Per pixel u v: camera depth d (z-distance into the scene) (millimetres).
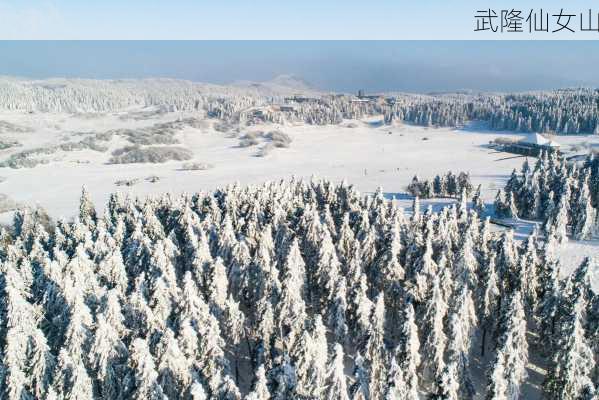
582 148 190625
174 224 78312
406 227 68375
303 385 37656
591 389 38312
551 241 61406
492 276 50781
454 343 41625
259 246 60781
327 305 55969
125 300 49719
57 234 70312
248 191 93938
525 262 52562
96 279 54656
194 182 166375
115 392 39312
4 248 71562
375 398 41312
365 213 66062
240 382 49469
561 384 40812
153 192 151125
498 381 36781
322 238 61438
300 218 72562
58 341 45938
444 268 52094
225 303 49875
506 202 97125
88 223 81000
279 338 45906
